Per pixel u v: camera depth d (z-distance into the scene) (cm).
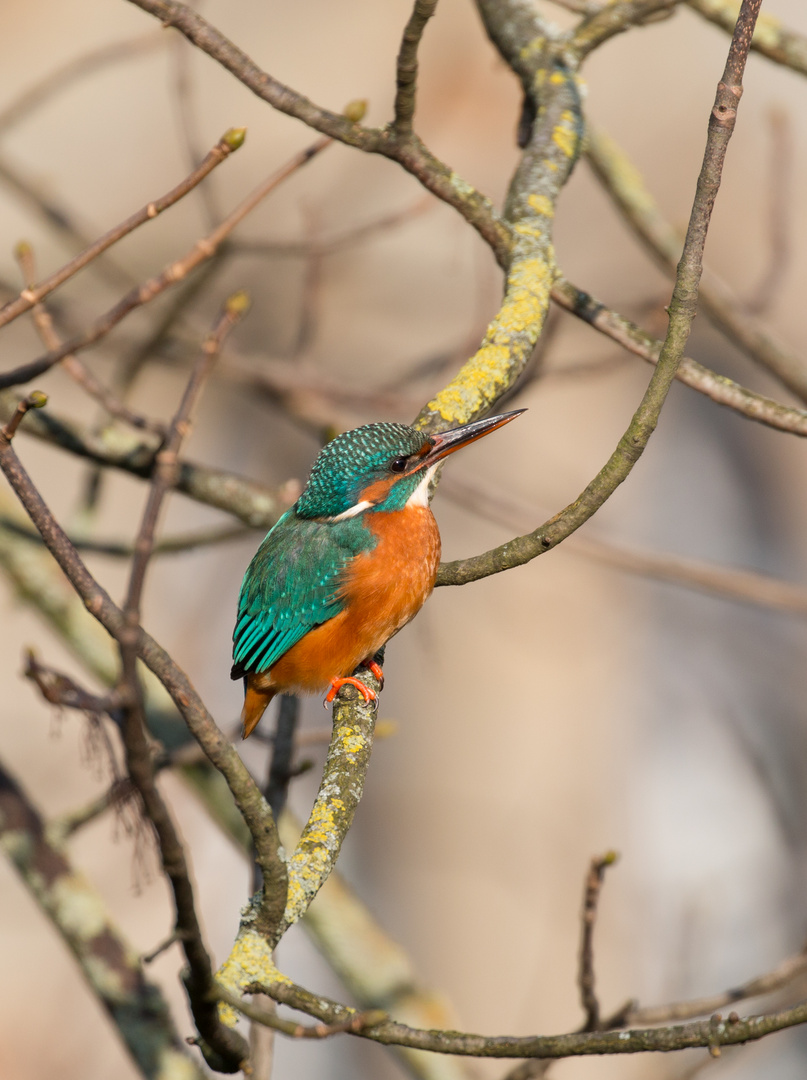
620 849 1359
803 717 1391
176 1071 693
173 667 335
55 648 1390
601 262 1399
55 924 730
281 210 1395
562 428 1412
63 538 329
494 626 1382
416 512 609
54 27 1450
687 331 414
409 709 1388
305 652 615
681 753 1397
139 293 539
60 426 759
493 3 684
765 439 1501
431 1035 368
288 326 1389
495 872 1352
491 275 964
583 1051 365
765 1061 1141
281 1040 1366
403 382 1002
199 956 327
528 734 1373
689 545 1501
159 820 300
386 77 1427
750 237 1389
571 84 644
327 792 461
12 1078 1280
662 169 1414
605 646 1389
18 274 1356
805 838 1350
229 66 524
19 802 752
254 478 1501
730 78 403
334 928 816
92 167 1429
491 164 1395
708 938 1247
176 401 1477
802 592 917
